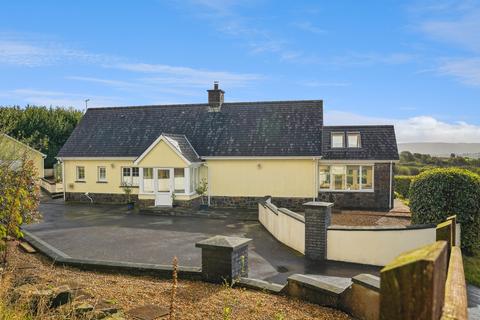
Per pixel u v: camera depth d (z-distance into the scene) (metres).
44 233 15.15
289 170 21.50
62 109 39.72
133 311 5.46
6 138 12.02
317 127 22.14
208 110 24.81
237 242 7.47
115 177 23.86
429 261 1.39
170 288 6.89
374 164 21.73
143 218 18.78
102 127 25.69
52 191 26.88
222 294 6.56
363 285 5.34
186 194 21.03
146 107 26.27
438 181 12.09
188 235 14.79
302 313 5.65
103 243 13.39
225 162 22.25
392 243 10.77
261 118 23.53
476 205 11.70
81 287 6.55
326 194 22.03
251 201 21.95
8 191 8.80
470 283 9.95
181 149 21.31
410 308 1.43
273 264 10.91
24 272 7.77
